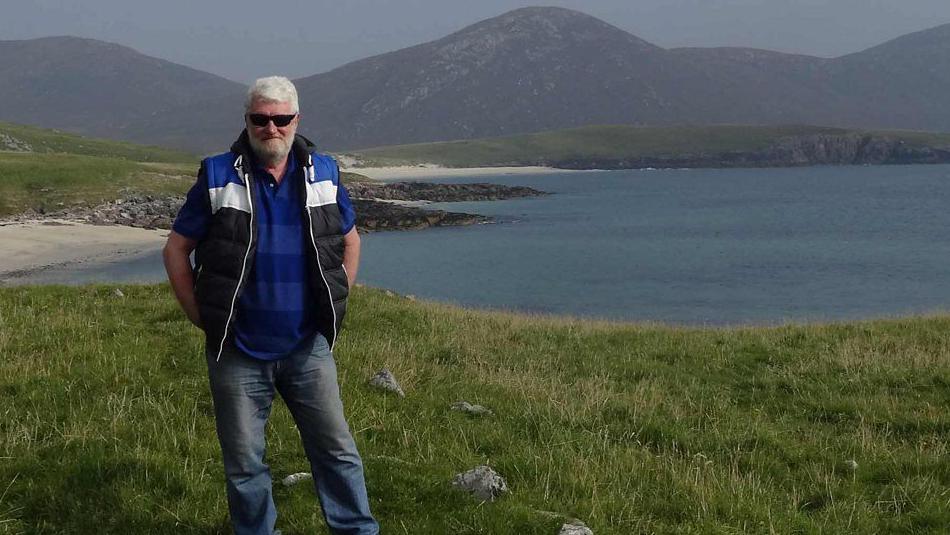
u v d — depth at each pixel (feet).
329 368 16.90
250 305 16.03
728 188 636.48
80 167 299.99
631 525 20.94
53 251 175.94
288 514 20.15
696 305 139.13
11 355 33.88
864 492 26.00
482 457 25.25
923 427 34.19
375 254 222.07
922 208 386.52
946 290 153.17
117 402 27.48
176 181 311.06
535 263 201.98
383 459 23.79
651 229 296.51
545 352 51.06
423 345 46.50
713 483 24.54
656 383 41.93
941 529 22.49
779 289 157.38
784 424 35.22
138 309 47.24
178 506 20.36
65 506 20.22
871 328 59.52
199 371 32.96
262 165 16.06
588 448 27.53
